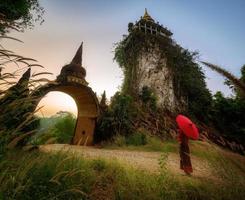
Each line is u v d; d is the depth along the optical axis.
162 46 27.45
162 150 12.55
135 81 25.20
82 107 17.36
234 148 2.77
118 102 18.00
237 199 2.66
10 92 1.93
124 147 14.19
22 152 2.27
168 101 24.33
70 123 19.69
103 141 16.02
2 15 1.91
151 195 3.11
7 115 1.93
